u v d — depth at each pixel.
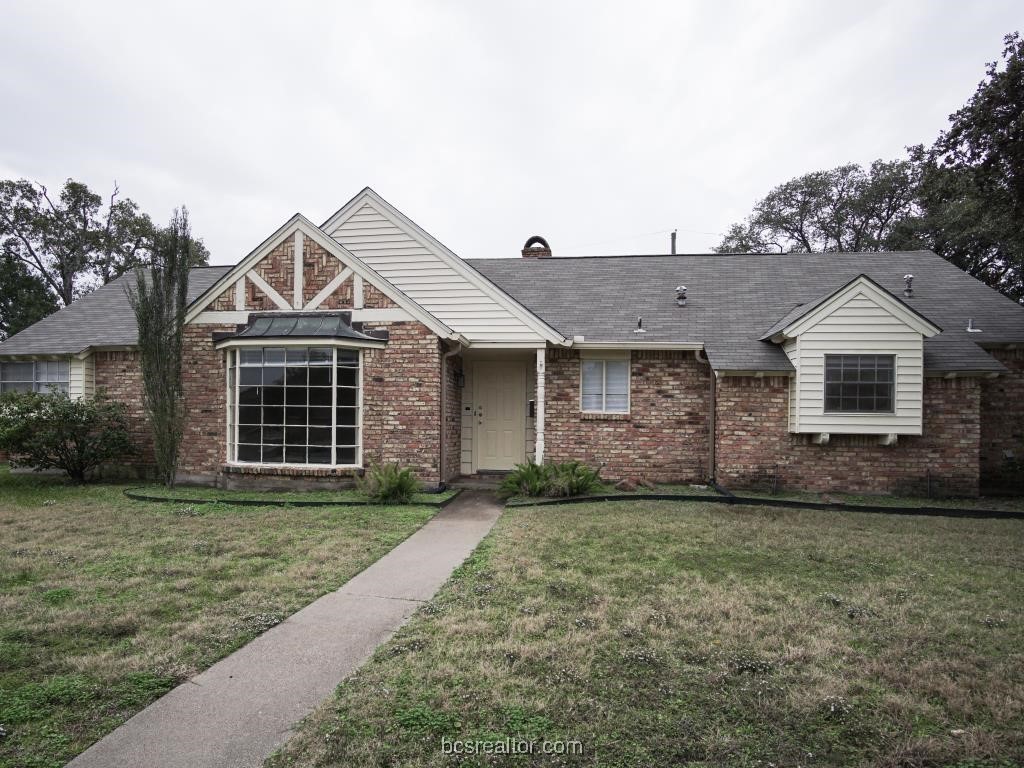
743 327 11.92
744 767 2.74
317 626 4.48
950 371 10.16
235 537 7.13
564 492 9.82
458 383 12.11
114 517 8.26
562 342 11.13
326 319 10.48
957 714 3.22
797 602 4.93
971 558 6.29
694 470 11.52
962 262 23.12
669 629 4.35
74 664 3.76
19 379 13.05
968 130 10.58
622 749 2.88
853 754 2.86
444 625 4.45
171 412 10.32
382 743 2.92
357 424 10.35
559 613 4.67
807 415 10.30
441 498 9.50
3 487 11.02
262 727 3.11
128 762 2.79
